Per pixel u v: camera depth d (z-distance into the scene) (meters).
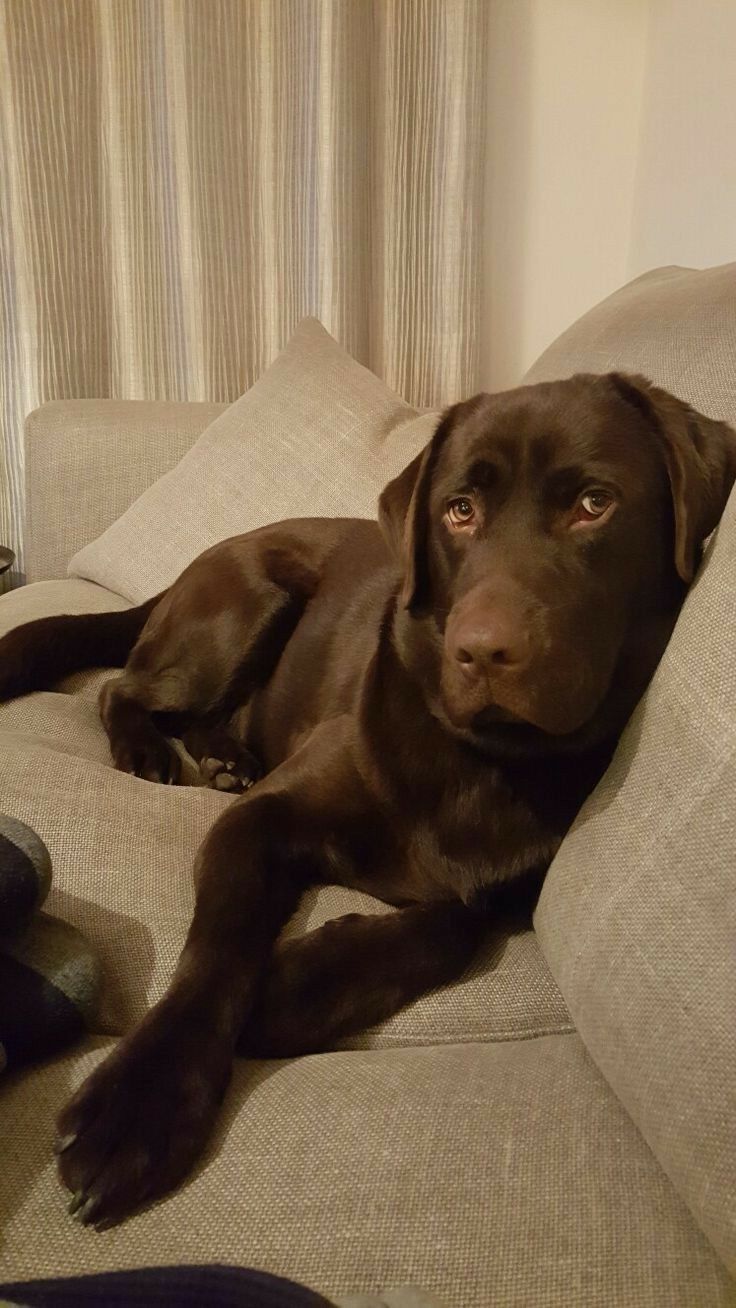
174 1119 0.76
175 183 2.45
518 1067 0.88
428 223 2.50
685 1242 0.71
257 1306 0.56
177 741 1.72
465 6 2.31
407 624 1.18
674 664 0.88
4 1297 0.58
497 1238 0.69
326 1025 0.95
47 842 1.04
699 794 0.79
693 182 2.24
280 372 2.04
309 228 2.50
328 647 1.52
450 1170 0.73
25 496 2.50
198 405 2.36
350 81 2.35
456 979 1.02
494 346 2.73
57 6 2.31
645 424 1.06
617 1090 0.79
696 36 2.20
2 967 0.83
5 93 2.33
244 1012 0.91
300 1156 0.75
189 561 1.98
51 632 1.73
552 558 1.00
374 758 1.16
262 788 1.20
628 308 1.53
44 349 2.51
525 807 1.08
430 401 2.62
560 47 2.51
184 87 2.35
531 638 0.93
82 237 2.48
